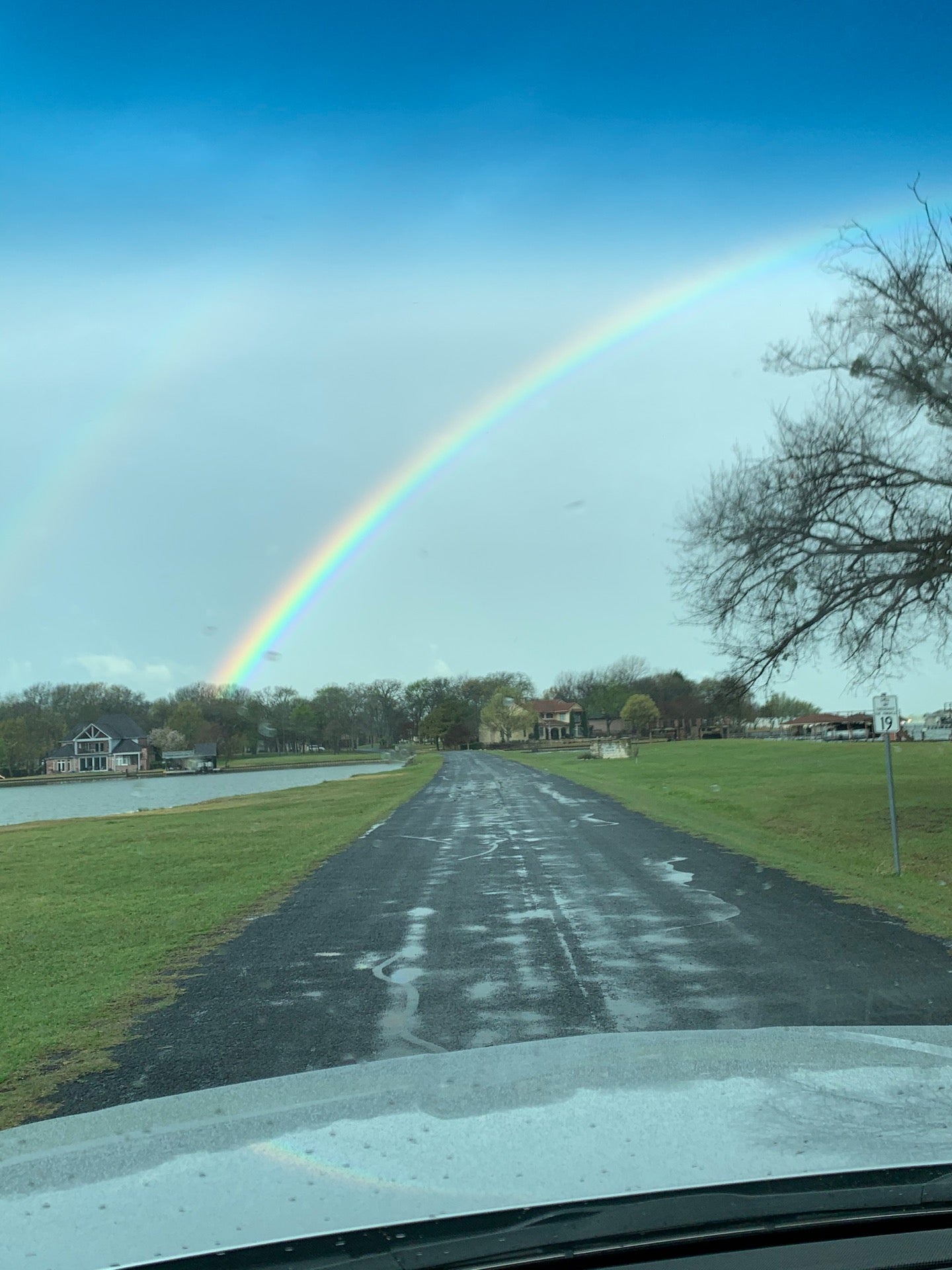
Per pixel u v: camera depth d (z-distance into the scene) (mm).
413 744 160250
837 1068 3201
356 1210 2143
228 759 120688
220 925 11312
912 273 17781
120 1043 6734
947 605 18594
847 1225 2072
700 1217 2064
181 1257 1976
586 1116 2715
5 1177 2568
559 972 8328
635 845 18141
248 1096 3287
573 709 154250
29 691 128625
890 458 18250
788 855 16609
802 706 133125
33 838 27141
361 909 11977
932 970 8094
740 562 19234
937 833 18906
